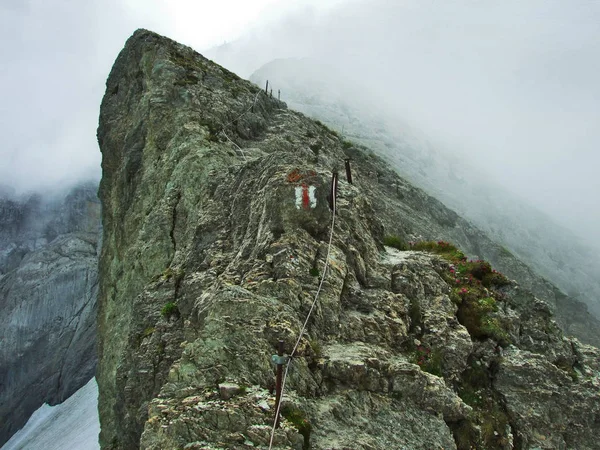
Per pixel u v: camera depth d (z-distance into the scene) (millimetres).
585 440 17781
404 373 14898
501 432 16891
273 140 34062
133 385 17578
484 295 20859
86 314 80062
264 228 17672
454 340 17953
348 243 18422
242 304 14516
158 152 31203
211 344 13828
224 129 32156
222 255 19219
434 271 20609
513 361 18609
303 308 15438
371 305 17281
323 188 18234
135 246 27047
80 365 72125
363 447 12844
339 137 49438
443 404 14938
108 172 38719
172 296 19562
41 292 81188
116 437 21922
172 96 33906
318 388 13891
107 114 40250
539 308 21094
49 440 56812
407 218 42469
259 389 13039
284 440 11922
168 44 39375
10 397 74188
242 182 21672
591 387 18734
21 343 78062
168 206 25891
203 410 12242
